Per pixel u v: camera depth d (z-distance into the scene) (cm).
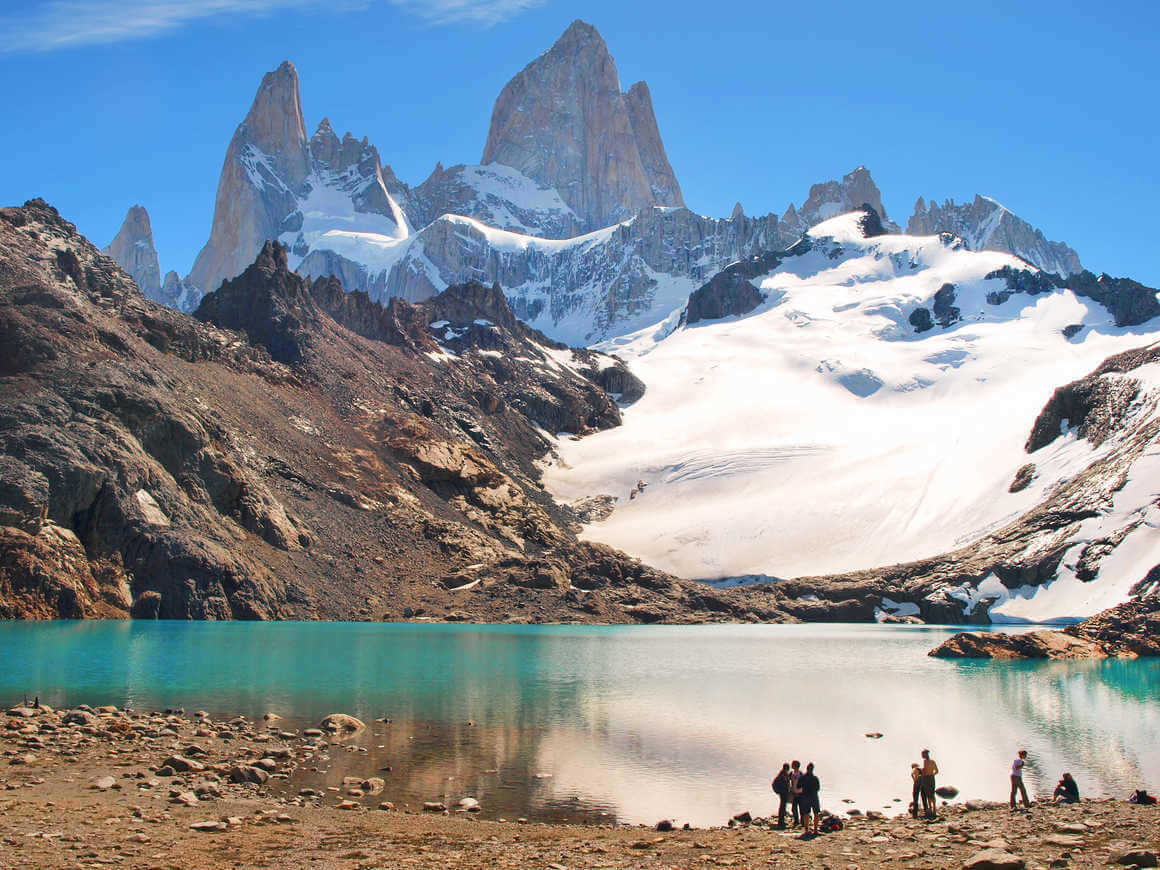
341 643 9588
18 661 7175
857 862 2694
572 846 2886
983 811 3531
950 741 5106
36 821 2856
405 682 6894
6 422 11625
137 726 4519
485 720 5412
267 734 4659
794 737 5116
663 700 6369
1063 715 6022
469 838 2964
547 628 13412
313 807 3319
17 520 10688
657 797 3788
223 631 10194
